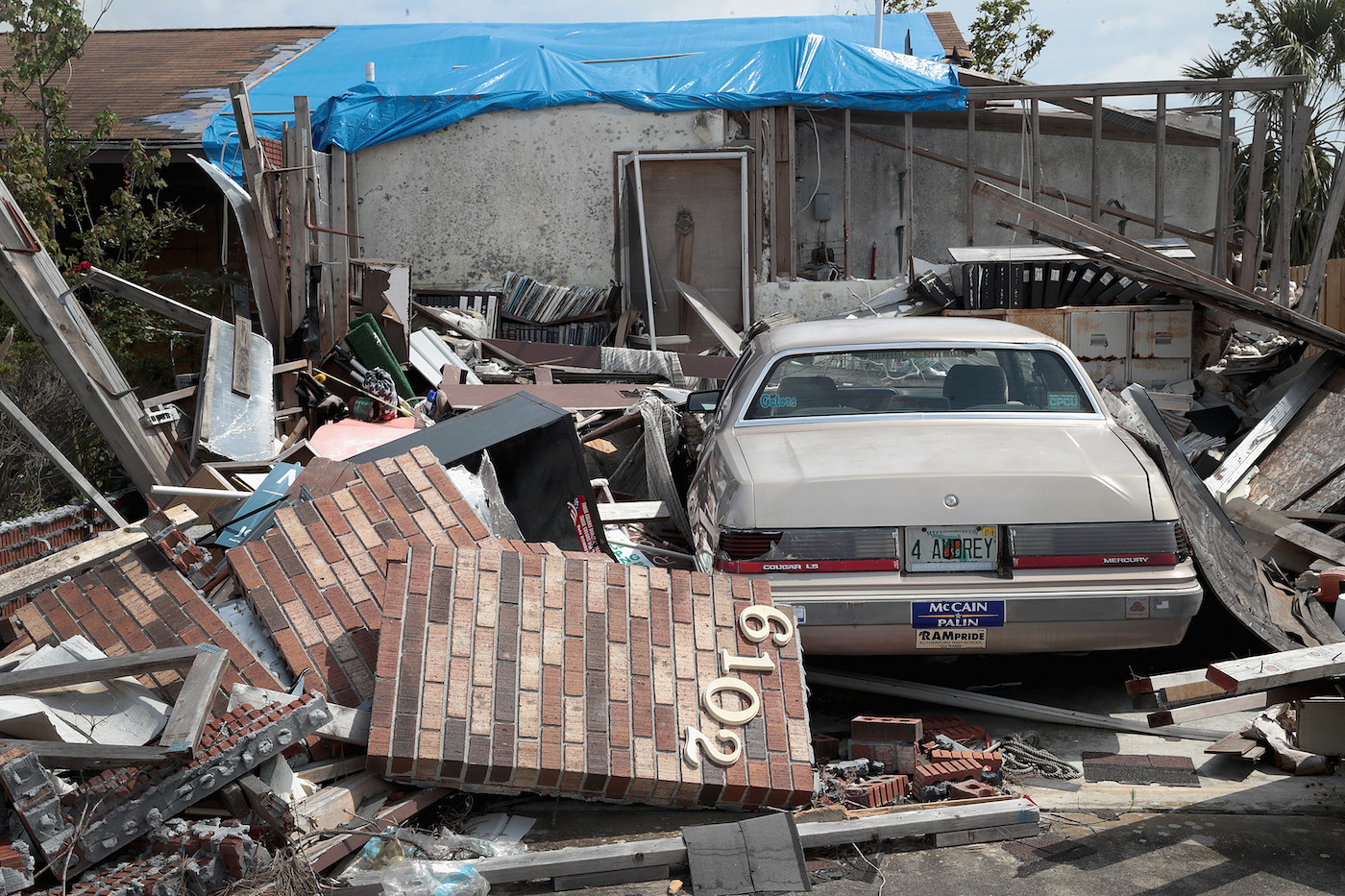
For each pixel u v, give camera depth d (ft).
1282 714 14.10
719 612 13.30
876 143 47.55
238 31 63.82
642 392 30.89
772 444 15.81
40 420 24.48
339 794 11.11
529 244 44.73
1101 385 35.50
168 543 13.67
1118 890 10.33
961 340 17.89
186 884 9.75
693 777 11.75
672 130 43.73
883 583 13.71
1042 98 41.50
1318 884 10.39
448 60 50.67
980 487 13.80
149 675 12.10
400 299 35.58
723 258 44.42
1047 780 12.99
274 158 33.88
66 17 34.12
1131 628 13.73
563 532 17.51
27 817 9.90
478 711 11.63
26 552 17.58
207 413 22.17
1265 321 26.73
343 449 23.03
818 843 11.09
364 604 13.55
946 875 10.71
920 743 13.39
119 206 36.35
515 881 10.57
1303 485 23.24
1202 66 67.97
